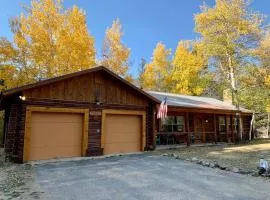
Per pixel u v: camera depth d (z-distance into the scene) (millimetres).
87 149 12297
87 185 6949
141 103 14828
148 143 14789
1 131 17688
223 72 22016
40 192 6285
